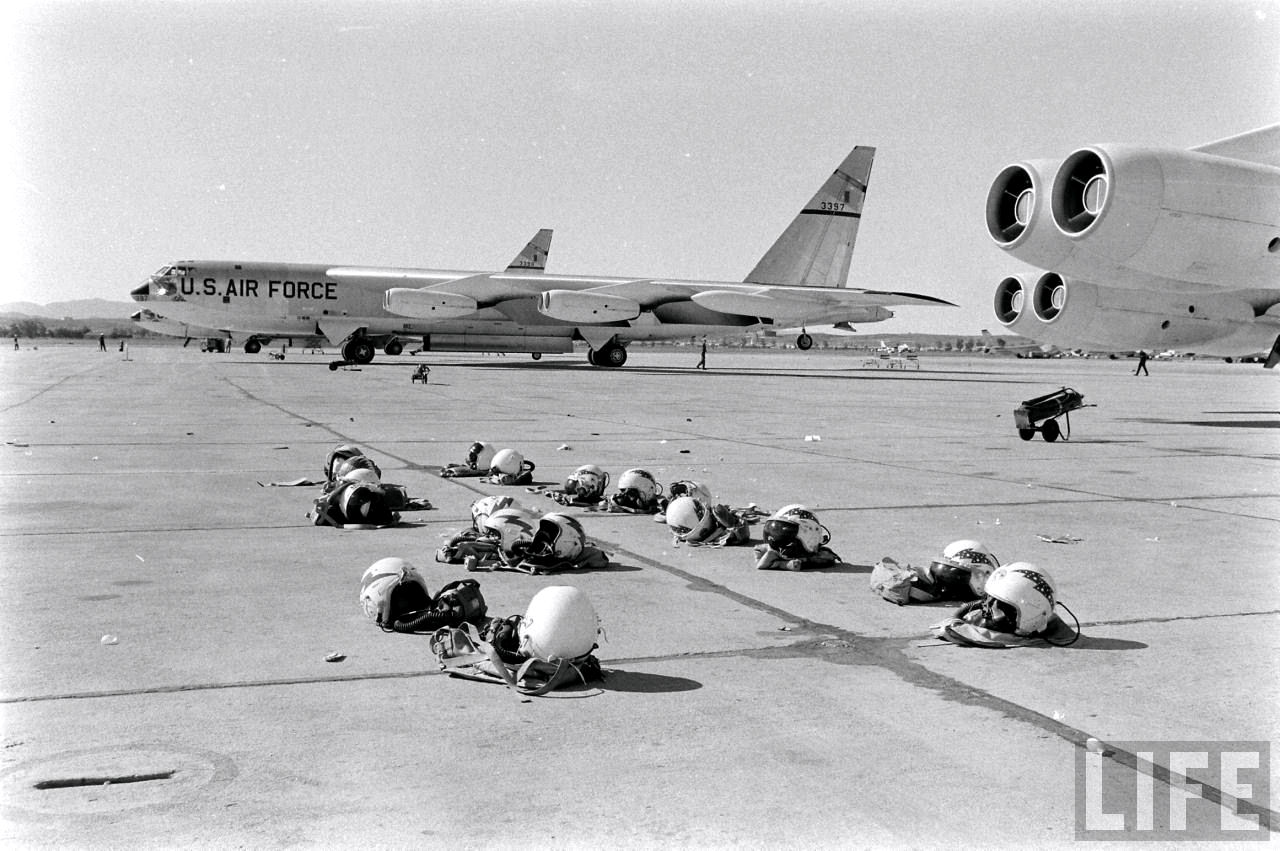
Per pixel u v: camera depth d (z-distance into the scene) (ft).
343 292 158.81
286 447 50.39
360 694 15.99
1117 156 56.80
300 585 22.95
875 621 20.54
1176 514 33.86
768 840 11.39
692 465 45.83
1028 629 19.04
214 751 13.67
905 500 36.35
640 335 178.91
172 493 35.96
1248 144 65.67
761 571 24.93
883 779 13.03
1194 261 59.72
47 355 240.32
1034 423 58.90
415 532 29.45
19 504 33.53
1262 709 15.67
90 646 18.28
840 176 179.42
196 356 228.22
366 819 11.78
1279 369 293.84
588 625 16.74
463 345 172.04
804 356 454.81
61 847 11.09
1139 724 15.01
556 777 12.98
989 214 63.36
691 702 15.78
